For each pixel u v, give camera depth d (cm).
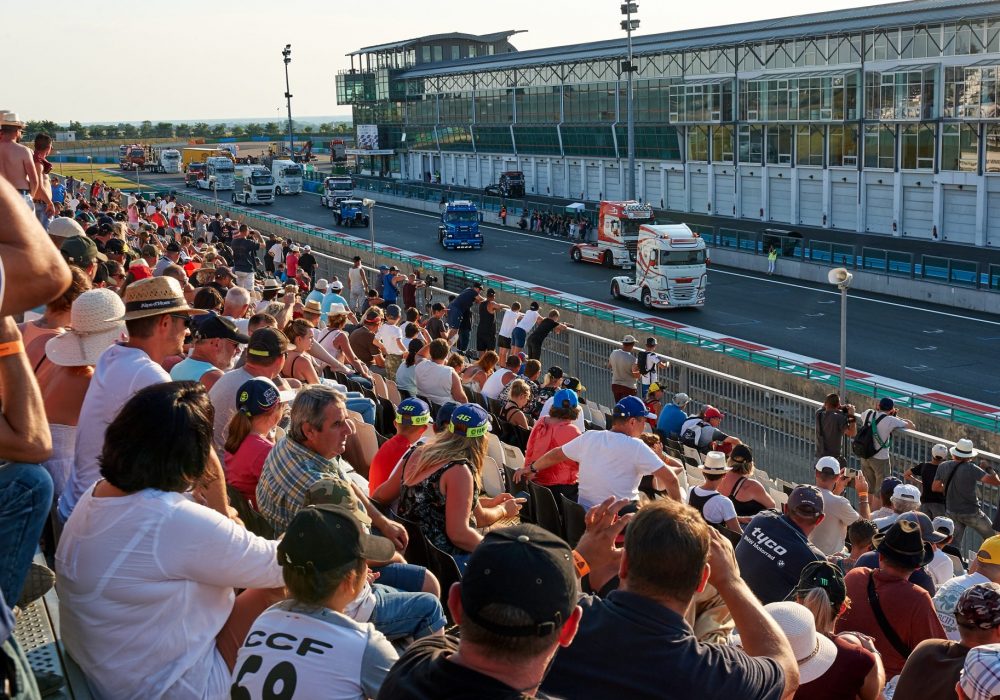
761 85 7306
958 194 6212
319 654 336
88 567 361
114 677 365
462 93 11781
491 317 2605
